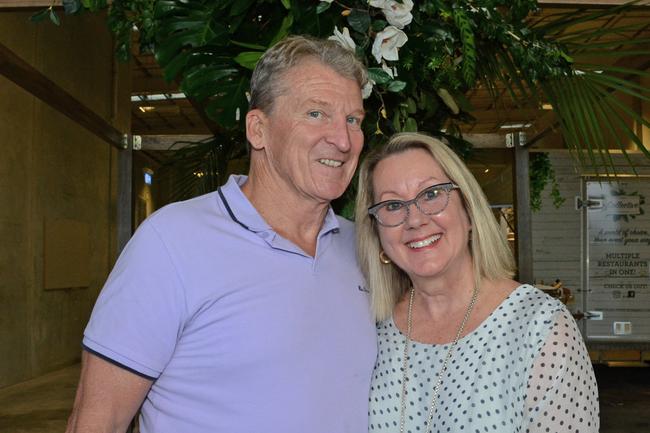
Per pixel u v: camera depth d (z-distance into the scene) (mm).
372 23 1939
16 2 2307
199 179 3607
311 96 1645
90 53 10578
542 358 1549
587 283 7637
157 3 1988
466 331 1718
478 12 2072
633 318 7605
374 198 1863
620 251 7629
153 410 1577
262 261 1602
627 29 2289
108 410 1470
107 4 2068
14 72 2760
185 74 2051
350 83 1699
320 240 1766
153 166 18156
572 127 2252
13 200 8391
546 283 7645
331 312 1706
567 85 2246
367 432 1768
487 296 1738
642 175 7426
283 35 1932
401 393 1762
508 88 2328
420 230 1741
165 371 1555
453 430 1623
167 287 1504
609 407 6957
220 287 1543
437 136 2639
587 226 7617
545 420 1526
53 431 6242
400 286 1936
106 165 11891
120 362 1467
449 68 2133
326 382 1633
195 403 1545
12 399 7574
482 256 1760
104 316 1490
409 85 2094
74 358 10258
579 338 1574
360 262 1900
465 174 1790
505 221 8172
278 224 1723
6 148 8188
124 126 12133
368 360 1785
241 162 3686
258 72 1709
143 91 13547
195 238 1559
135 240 1551
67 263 9883
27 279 8766
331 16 1950
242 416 1532
